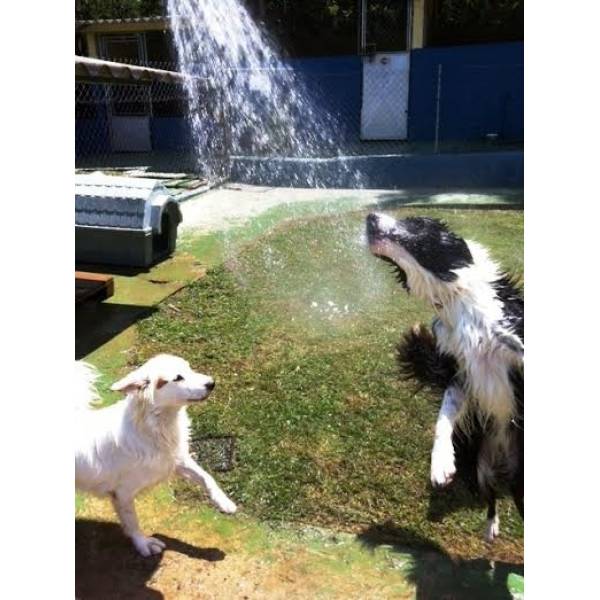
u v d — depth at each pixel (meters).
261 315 4.67
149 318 4.67
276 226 7.38
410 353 2.29
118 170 11.12
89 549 2.46
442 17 12.64
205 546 2.48
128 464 2.30
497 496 2.42
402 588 2.25
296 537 2.52
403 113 12.02
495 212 7.54
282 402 3.47
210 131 11.87
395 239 2.08
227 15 12.36
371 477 2.86
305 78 12.21
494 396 2.05
